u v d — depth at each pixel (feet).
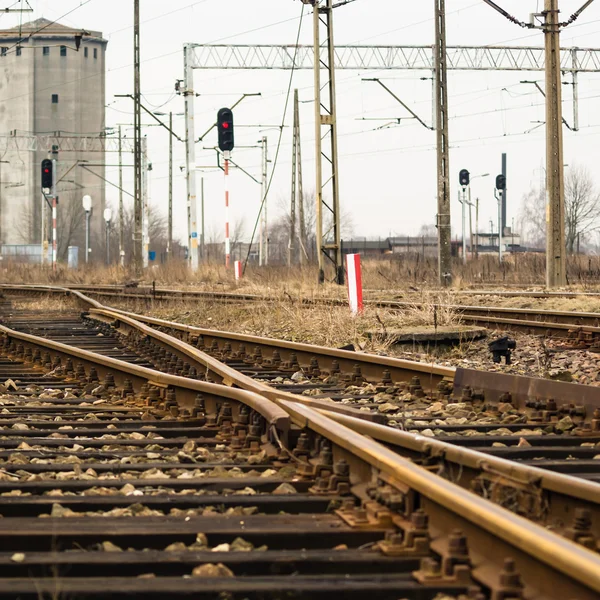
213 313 148.46
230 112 255.09
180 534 32.17
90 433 53.67
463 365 88.69
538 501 33.22
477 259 383.04
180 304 166.61
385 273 257.14
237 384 63.77
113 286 253.65
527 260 303.68
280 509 36.81
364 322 115.44
